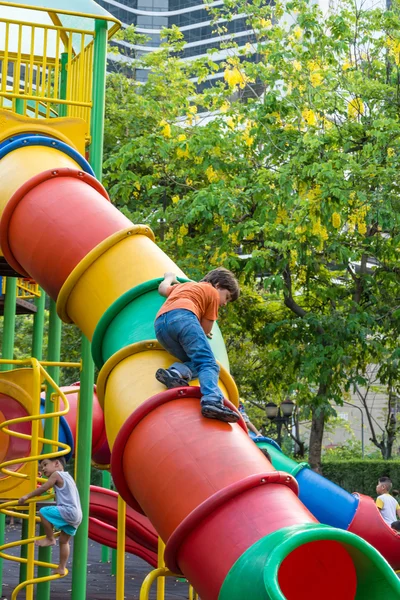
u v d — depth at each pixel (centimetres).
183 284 500
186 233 1567
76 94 908
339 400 1587
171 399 468
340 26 1612
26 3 1023
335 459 2919
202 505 409
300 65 1614
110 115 1948
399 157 1452
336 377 1566
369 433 4016
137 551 1095
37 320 1138
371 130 1491
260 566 369
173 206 1672
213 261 1527
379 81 1667
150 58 2078
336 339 1527
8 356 1011
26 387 738
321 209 1379
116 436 473
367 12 1684
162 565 734
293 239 1442
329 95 1596
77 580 788
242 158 1614
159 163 1709
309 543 415
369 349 1577
